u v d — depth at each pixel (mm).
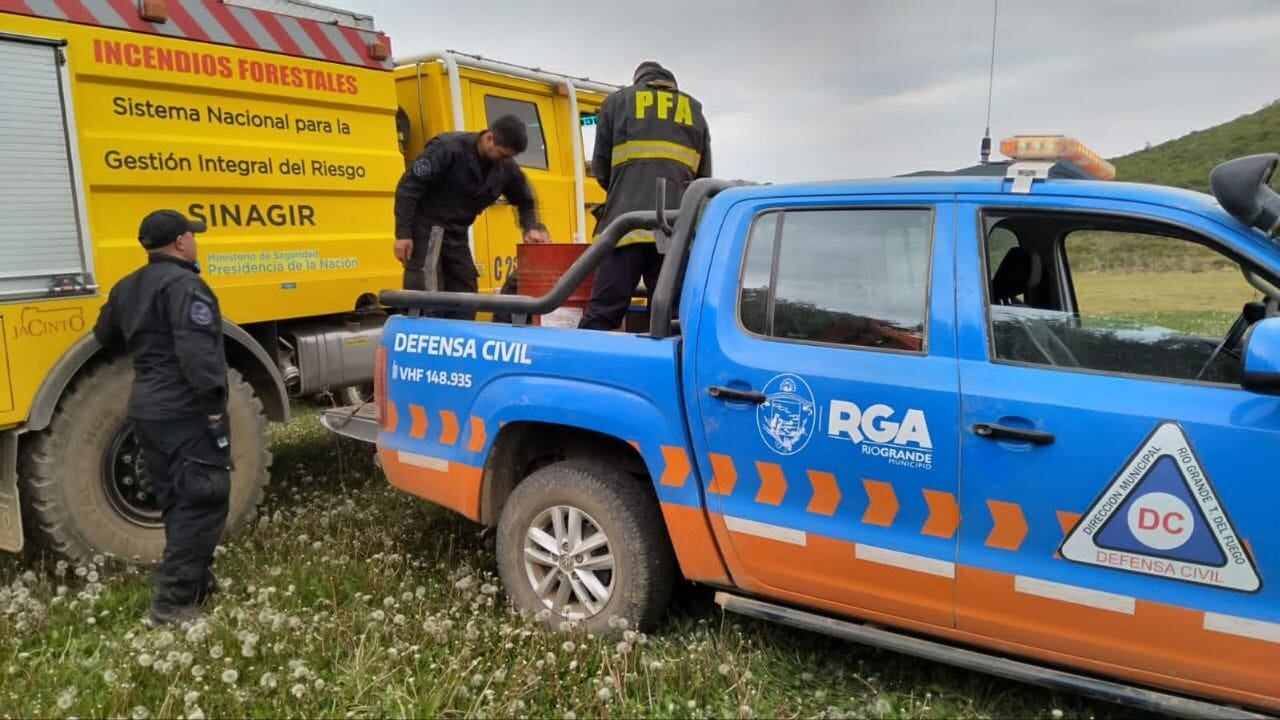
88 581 4066
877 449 2963
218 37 4887
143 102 4574
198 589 3883
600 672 3238
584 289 4832
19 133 4066
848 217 3168
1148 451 2566
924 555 2900
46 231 4168
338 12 5590
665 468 3395
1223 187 2582
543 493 3688
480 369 3865
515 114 7387
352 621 3572
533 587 3730
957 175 3090
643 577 3482
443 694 3121
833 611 3172
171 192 4727
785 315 3227
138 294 3781
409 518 4906
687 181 4820
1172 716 3021
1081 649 2713
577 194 7996
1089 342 2793
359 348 5891
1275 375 2303
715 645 3510
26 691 3191
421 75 6793
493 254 7105
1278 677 2445
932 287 2973
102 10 4375
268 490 5688
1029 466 2723
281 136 5246
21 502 4273
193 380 3662
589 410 3533
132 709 3047
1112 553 2619
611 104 4852
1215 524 2484
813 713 3100
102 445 4383
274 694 3164
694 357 3352
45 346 4160
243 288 5086
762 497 3209
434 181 5531
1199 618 2516
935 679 3295
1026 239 3051
